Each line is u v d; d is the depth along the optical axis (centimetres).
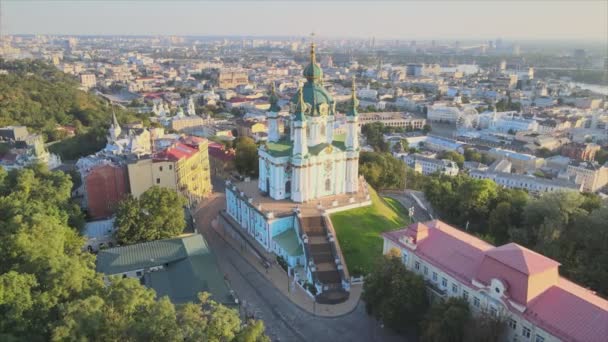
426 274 9619
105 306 6656
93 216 14825
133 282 7206
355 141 14125
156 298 9706
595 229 11269
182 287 10031
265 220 12625
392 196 18575
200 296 6881
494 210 13788
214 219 16125
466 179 16600
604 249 10931
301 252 11894
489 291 7988
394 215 14488
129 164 14900
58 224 10406
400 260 9250
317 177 13800
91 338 6194
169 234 12481
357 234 12556
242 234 14012
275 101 14438
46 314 6681
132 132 19800
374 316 9562
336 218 13012
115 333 6234
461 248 9288
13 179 13388
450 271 8925
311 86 13950
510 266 7781
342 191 14525
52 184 13488
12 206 10812
